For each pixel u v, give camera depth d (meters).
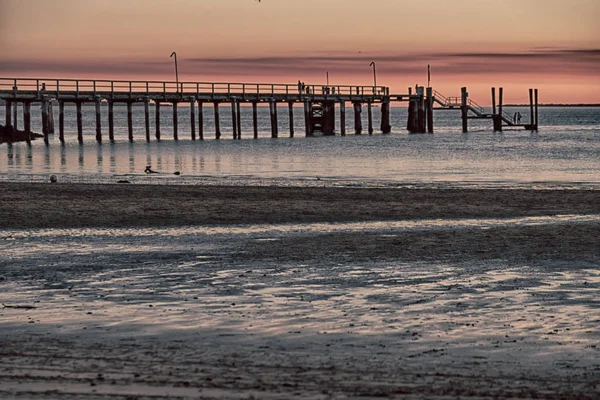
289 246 36.69
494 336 21.25
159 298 25.97
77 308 24.50
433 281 28.77
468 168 96.06
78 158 107.25
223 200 54.38
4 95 129.62
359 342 20.61
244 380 16.80
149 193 57.91
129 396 15.52
